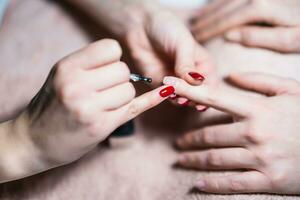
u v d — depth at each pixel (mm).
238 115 358
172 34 408
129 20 458
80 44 479
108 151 421
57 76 302
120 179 400
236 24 445
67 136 312
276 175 347
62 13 506
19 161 338
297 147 348
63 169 399
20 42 472
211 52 439
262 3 431
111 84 309
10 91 434
